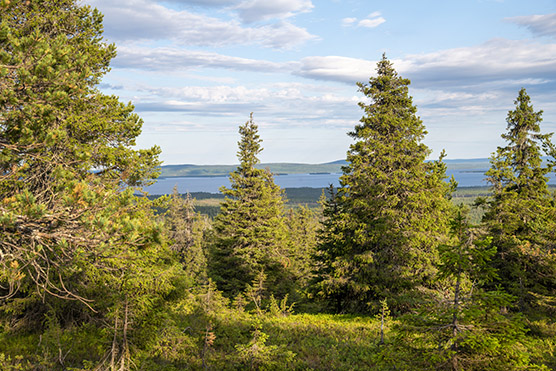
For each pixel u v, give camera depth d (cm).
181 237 4269
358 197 2347
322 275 2420
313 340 1636
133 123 1359
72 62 714
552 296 2184
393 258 2198
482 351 718
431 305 802
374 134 2325
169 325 1198
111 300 1038
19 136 619
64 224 543
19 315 1315
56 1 1220
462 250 775
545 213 2384
